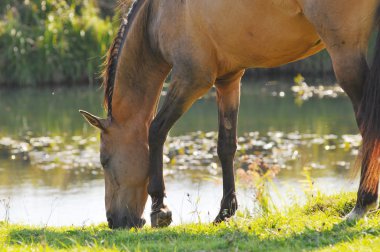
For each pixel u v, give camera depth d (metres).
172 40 9.23
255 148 19.12
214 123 22.80
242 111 24.25
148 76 9.79
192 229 8.95
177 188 15.73
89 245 8.30
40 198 15.09
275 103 25.52
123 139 9.79
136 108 9.81
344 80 7.91
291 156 18.14
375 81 7.69
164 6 9.29
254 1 8.32
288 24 8.26
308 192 12.23
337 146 19.09
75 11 33.34
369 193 8.14
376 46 7.71
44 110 25.14
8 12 31.58
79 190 15.80
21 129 22.34
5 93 29.09
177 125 22.67
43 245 7.91
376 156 7.72
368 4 7.70
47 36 30.56
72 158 18.89
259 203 11.96
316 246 7.61
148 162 9.79
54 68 30.62
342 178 15.61
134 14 9.73
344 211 9.67
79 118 23.69
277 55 8.71
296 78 28.97
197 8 8.90
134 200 9.85
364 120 7.76
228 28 8.66
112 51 9.84
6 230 9.62
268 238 8.03
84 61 30.98
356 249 7.17
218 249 7.81
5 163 18.47
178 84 9.31
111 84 9.82
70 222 12.88
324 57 30.53
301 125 21.83
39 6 32.34
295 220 8.95
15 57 30.45
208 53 9.06
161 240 8.48
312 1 7.86
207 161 18.36
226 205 10.02
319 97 26.52
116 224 9.80
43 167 17.97
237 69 9.26
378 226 7.89
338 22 7.78
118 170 9.79
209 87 9.30
